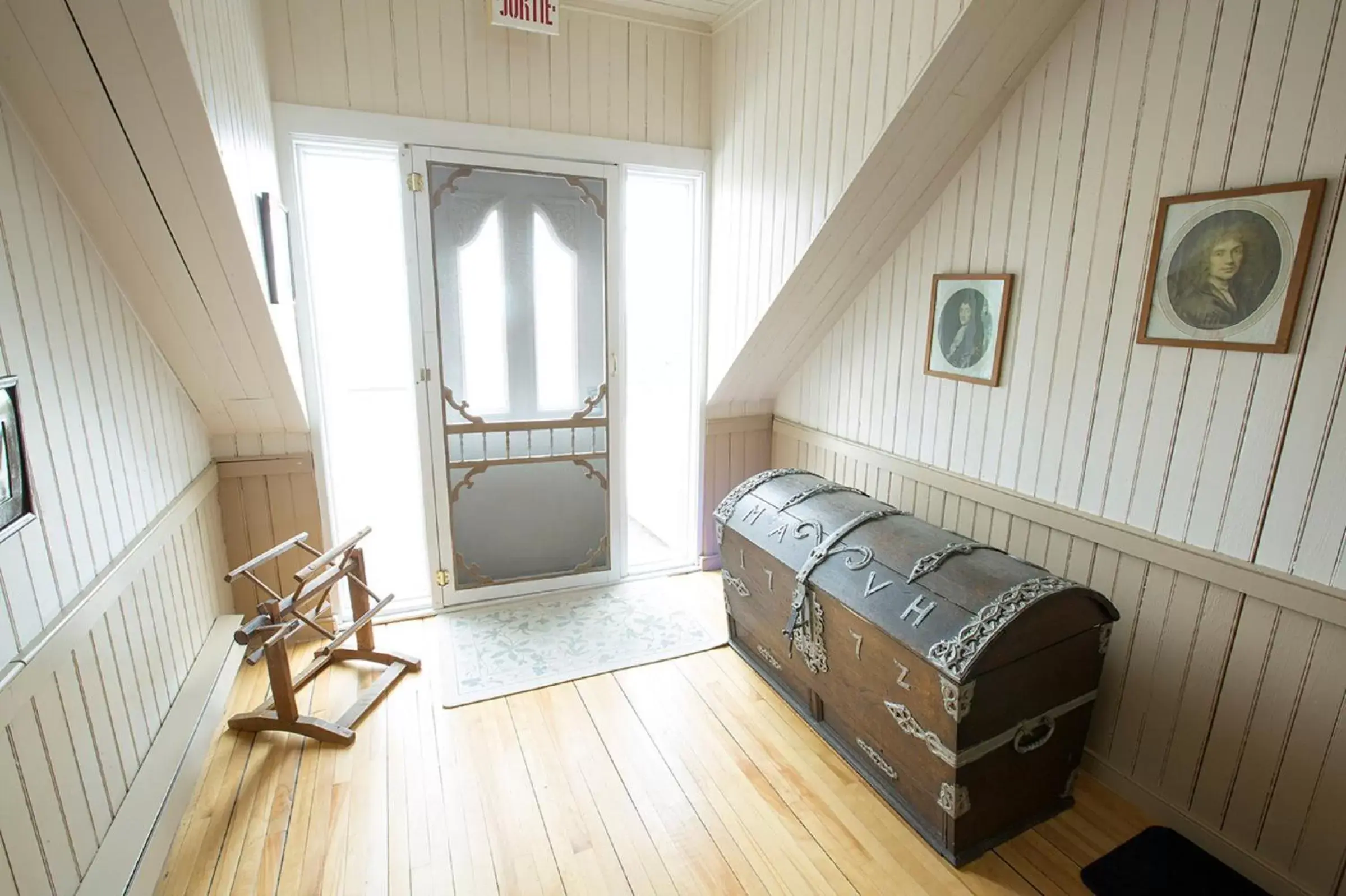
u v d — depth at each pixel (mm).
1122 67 1734
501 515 3129
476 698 2469
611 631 2957
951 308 2342
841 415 3049
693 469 3502
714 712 2412
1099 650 1809
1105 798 1980
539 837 1847
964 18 1721
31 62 1320
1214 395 1620
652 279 3887
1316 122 1385
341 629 2652
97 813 1514
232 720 2219
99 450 1687
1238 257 1530
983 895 1671
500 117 2689
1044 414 2064
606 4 2738
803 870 1748
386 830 1854
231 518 2711
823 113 2307
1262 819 1642
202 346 2176
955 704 1603
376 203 3094
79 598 1502
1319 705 1503
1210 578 1657
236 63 1892
